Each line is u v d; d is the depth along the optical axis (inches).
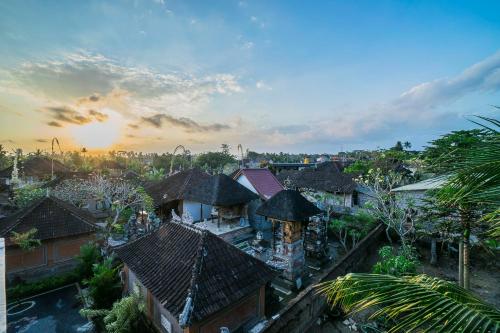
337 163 1828.2
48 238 642.2
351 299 168.1
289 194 592.7
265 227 900.0
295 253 558.6
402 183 1049.5
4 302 241.3
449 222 404.5
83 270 621.9
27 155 2807.6
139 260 437.1
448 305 135.5
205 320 312.7
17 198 1082.1
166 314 357.7
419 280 168.2
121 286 506.3
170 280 359.9
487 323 123.5
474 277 544.7
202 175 1037.8
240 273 379.6
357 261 578.2
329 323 404.5
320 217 723.4
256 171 1029.8
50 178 1684.3
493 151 143.0
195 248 393.4
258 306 393.4
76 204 1078.4
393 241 772.6
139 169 2824.8
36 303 537.3
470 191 148.8
